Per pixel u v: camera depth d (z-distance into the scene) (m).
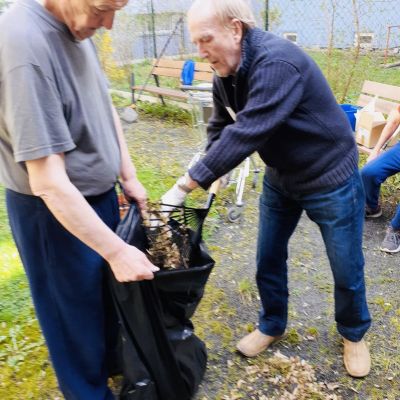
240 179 3.63
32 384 2.12
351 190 1.77
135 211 1.74
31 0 1.30
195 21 1.54
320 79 1.63
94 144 1.53
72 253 1.56
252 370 2.17
